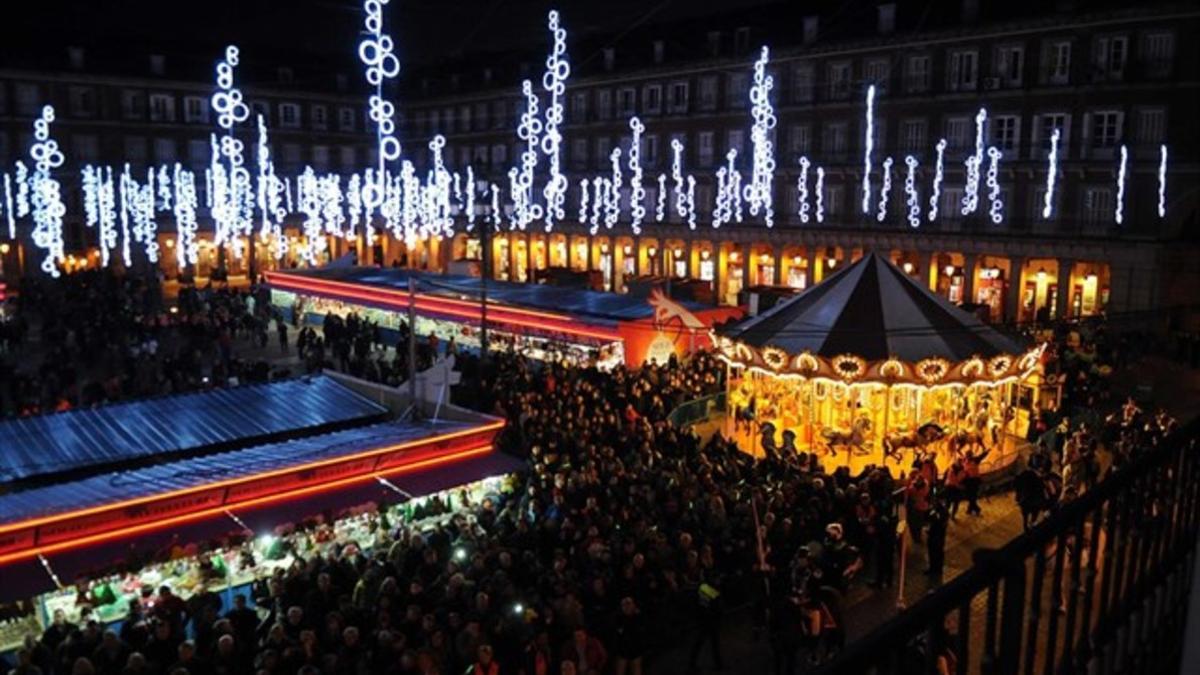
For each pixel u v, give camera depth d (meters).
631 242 63.88
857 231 51.34
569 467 18.34
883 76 50.62
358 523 17.20
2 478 17.27
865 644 2.62
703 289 46.00
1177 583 5.25
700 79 59.19
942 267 49.94
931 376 22.73
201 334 37.94
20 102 62.03
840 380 23.25
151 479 16.34
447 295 39.72
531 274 61.41
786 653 12.27
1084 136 43.69
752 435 25.75
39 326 46.22
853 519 16.19
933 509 16.75
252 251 57.91
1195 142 40.62
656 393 26.11
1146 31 41.47
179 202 47.66
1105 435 23.48
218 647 11.20
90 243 64.19
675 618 13.57
